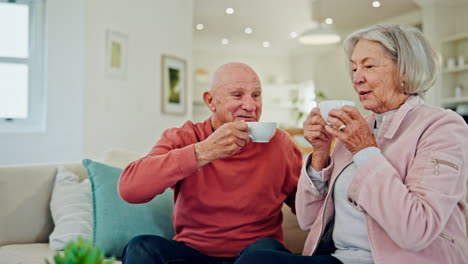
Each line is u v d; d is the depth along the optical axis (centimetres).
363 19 729
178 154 130
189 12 509
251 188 144
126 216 164
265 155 148
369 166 110
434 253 107
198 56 943
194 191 145
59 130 376
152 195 133
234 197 143
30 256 152
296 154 161
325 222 129
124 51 416
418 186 106
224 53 965
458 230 111
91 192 177
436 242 108
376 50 123
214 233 143
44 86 384
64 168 190
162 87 462
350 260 118
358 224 120
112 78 403
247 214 145
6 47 380
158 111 461
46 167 189
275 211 152
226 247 143
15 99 382
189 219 147
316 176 133
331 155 134
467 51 621
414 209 102
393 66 122
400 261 107
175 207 153
